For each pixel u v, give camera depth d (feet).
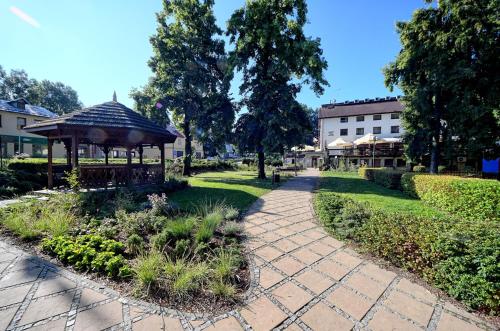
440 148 48.21
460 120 39.45
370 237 13.67
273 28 48.93
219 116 57.62
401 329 7.54
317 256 13.03
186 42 59.67
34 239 13.79
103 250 11.85
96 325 7.23
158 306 8.29
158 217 16.55
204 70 60.18
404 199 28.22
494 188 17.52
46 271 10.45
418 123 48.55
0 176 28.63
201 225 15.33
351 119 115.85
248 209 24.17
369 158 96.89
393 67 49.08
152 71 63.93
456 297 9.17
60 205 18.42
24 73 143.54
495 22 34.37
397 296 9.41
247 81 56.39
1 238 14.01
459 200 19.86
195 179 54.08
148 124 33.27
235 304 8.61
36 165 34.55
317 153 133.80
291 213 22.72
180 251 12.08
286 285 10.03
